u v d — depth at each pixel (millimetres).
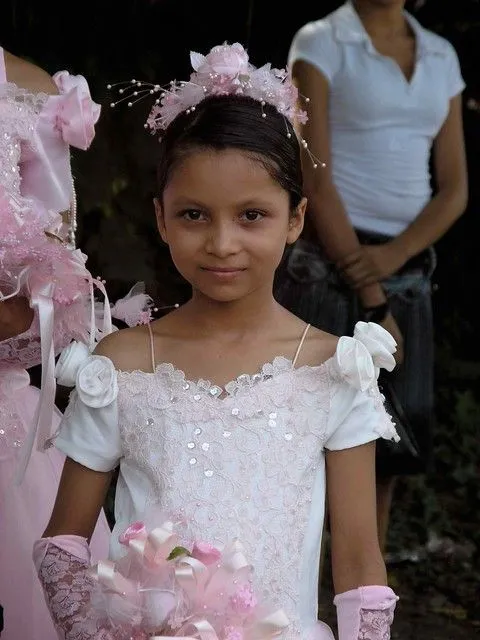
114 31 7484
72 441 2936
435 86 5586
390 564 6742
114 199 7285
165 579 2643
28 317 3533
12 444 3855
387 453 5344
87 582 2854
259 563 2795
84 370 2924
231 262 2836
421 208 5617
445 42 5707
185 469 2840
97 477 2945
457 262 9859
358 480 2939
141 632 2641
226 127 2824
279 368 2924
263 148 2834
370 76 5453
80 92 3898
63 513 2941
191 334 2967
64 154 3924
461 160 5797
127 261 7211
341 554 2922
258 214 2854
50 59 7312
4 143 3746
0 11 7164
